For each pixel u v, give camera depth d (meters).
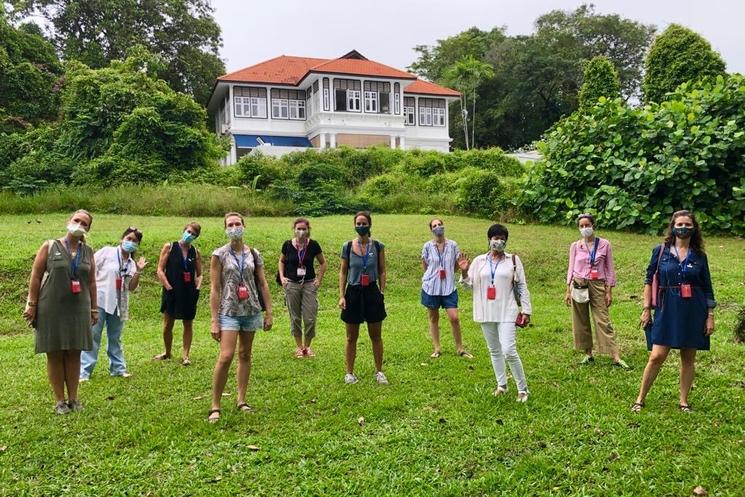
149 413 5.44
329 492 4.02
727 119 14.57
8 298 10.46
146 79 26.98
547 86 53.69
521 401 5.49
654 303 5.20
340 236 14.58
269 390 6.10
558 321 8.95
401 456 4.50
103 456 4.58
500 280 5.54
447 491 3.98
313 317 7.54
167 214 18.95
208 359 7.47
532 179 17.62
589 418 5.07
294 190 21.31
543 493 3.95
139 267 7.02
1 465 4.44
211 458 4.51
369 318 6.14
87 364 6.60
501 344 5.52
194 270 7.32
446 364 6.93
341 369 6.84
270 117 41.38
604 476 4.14
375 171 27.59
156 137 24.44
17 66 31.48
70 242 5.48
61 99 30.56
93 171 22.72
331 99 39.28
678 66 23.36
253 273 5.42
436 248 7.41
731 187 14.21
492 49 56.62
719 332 7.66
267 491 4.07
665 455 4.39
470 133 56.38
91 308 5.66
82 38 41.34
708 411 5.18
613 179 15.45
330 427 5.07
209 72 45.59
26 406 5.68
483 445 4.62
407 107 44.00
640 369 6.47
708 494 3.86
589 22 56.09
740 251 12.30
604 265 6.79
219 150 27.55
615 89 30.80
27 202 18.66
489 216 18.55
